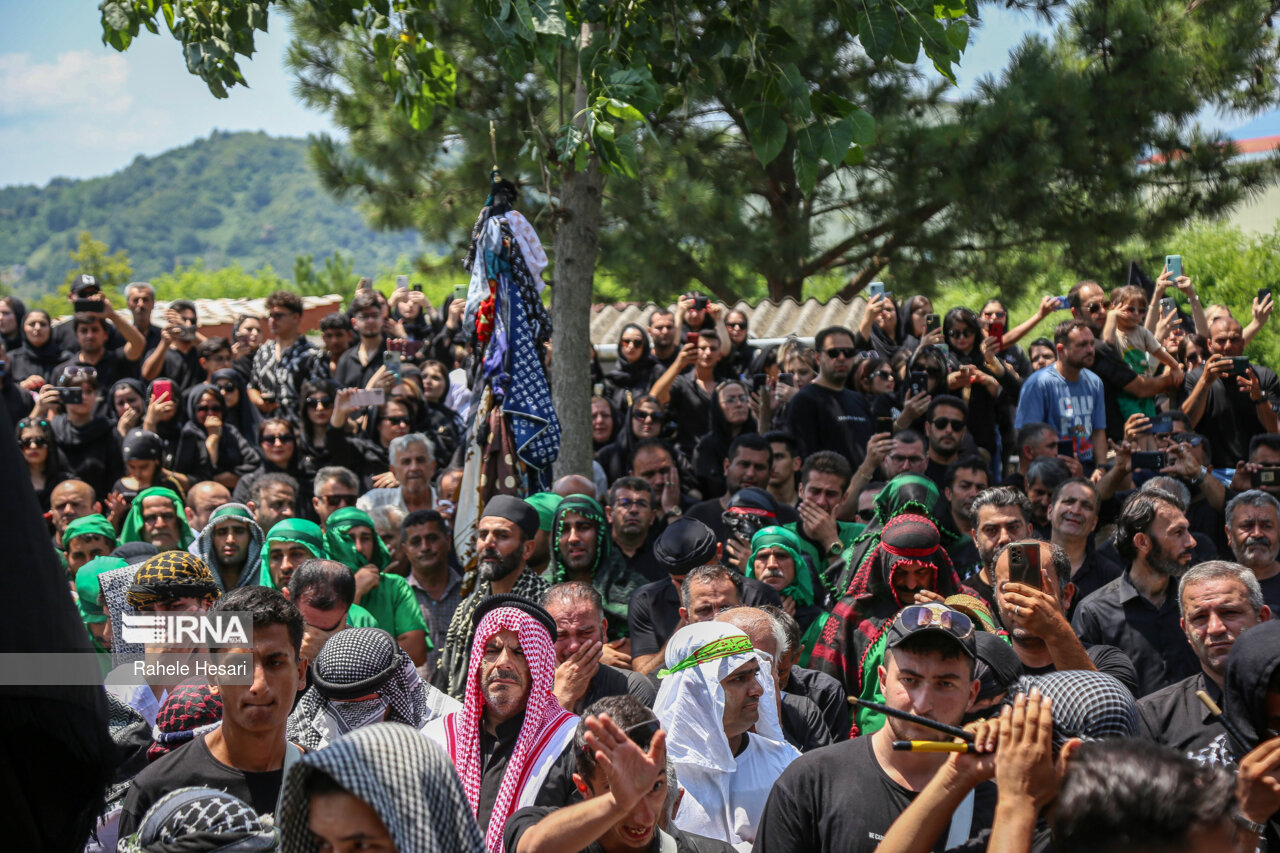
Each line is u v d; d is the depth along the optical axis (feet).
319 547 18.29
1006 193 45.85
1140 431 22.12
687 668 12.76
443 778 7.16
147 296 33.45
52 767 6.25
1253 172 50.16
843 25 15.24
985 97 47.21
